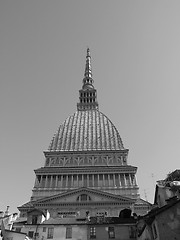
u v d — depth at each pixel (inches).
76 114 5703.7
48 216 2314.2
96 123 5344.5
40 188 3976.4
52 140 5044.3
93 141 4928.6
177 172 1718.8
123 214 2150.6
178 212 1190.9
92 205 3238.2
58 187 3971.5
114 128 5201.8
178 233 1149.1
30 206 3341.5
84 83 7140.8
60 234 1929.1
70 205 3253.0
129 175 4128.9
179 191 1439.5
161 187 1605.6
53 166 4421.8
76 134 5103.3
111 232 1884.8
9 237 1809.8
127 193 3868.1
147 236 1441.9
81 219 2101.4
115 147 4798.2
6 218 2106.3
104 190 3892.7
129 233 1852.9
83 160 4517.7
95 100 6382.9
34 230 1971.0
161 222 1232.2
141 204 3316.9
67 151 4648.1
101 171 4116.6
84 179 4069.9
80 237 1889.8
